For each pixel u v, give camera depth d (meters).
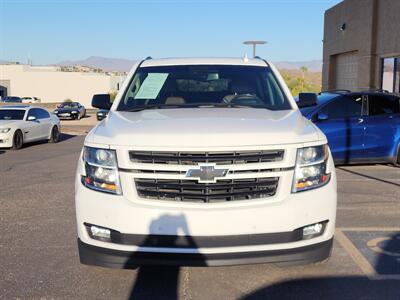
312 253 3.89
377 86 19.66
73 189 8.62
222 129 3.97
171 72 5.65
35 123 17.53
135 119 4.44
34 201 7.68
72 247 5.39
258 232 3.76
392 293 4.16
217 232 3.72
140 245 3.78
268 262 3.80
